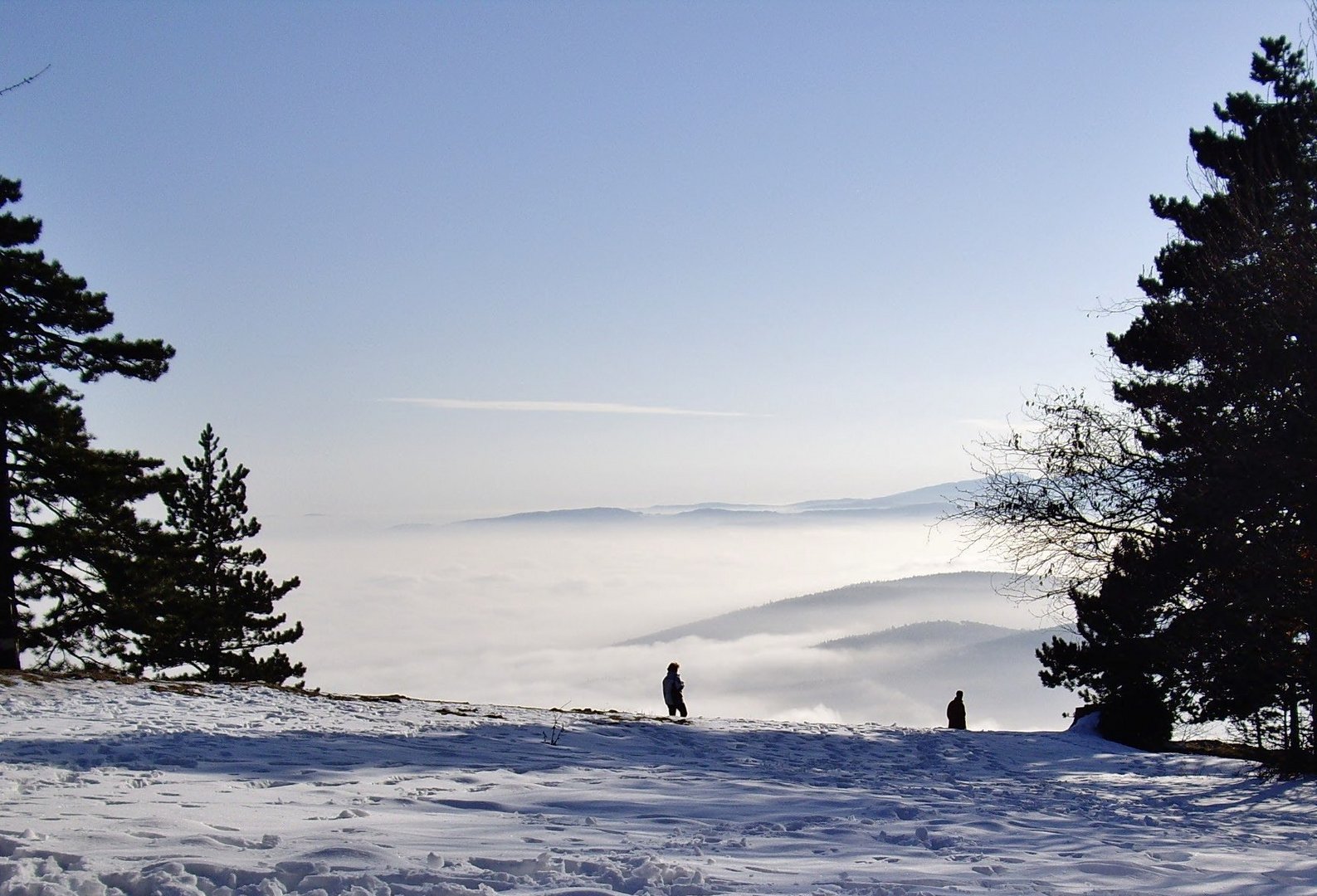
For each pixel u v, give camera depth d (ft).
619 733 70.59
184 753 45.80
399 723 65.77
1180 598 63.62
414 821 30.19
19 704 60.95
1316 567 55.36
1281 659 58.95
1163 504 60.70
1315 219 58.80
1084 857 30.45
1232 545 56.39
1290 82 77.20
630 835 29.76
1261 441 55.21
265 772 40.98
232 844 24.02
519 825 30.63
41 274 86.28
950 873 26.37
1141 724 93.66
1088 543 65.10
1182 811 48.34
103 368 90.07
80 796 31.50
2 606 87.04
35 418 85.30
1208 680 65.31
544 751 57.11
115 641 96.37
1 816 26.37
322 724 62.03
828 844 30.60
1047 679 108.58
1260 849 35.88
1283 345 54.54
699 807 37.70
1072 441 64.08
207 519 140.56
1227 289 59.41
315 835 26.18
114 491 91.61
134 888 19.12
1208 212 68.90
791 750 69.77
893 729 92.99
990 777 61.67
